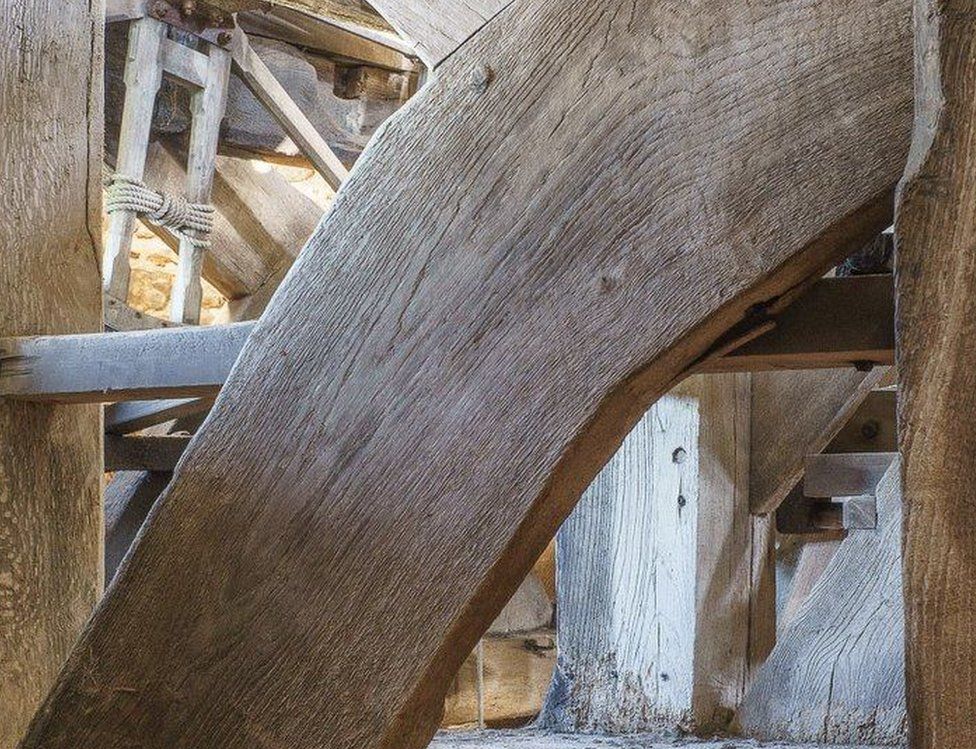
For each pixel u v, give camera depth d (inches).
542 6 75.5
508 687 245.6
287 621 79.2
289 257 201.9
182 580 81.6
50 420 109.7
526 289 74.8
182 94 175.9
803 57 68.0
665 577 149.1
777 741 147.1
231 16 171.0
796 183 67.7
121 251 156.3
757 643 153.5
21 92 109.7
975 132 57.8
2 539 105.3
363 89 206.1
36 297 109.7
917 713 57.7
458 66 77.7
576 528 156.2
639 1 72.6
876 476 158.1
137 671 81.7
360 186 80.2
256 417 81.3
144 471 159.0
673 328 70.6
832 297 77.1
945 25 58.4
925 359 58.2
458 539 75.4
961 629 57.1
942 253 58.2
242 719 79.5
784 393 153.6
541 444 73.7
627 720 150.0
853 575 150.4
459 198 77.2
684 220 70.6
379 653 76.8
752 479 154.3
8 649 105.2
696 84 70.7
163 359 96.7
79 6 115.3
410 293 78.1
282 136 198.5
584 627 154.3
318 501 79.3
